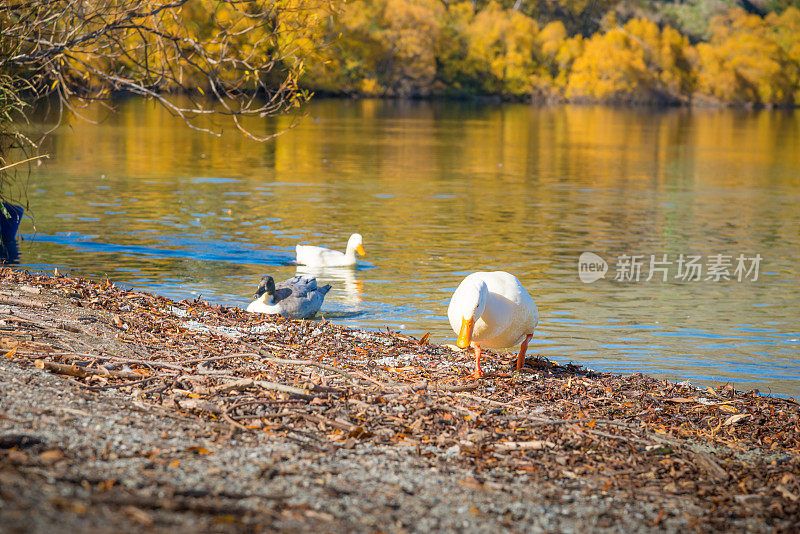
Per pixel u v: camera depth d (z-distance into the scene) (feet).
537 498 17.29
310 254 51.21
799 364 34.50
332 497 15.78
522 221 71.00
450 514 15.72
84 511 13.09
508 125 211.82
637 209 79.46
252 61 39.19
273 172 99.19
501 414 23.41
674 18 439.63
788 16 416.87
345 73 318.45
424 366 29.17
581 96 367.25
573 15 414.00
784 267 54.39
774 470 20.65
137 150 118.11
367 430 20.77
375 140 152.25
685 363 34.45
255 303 38.73
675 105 380.37
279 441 19.15
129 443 17.44
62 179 85.20
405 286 47.09
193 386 23.00
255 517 14.02
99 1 39.42
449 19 365.20
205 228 62.54
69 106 42.04
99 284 37.96
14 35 38.32
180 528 13.01
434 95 366.02
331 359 28.73
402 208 76.28
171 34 40.06
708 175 110.11
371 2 322.96
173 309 34.96
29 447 16.22
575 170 112.68
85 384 22.06
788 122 269.64
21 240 54.80
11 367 22.24
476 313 27.02
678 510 17.29
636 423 24.18
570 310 42.68
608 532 15.76
